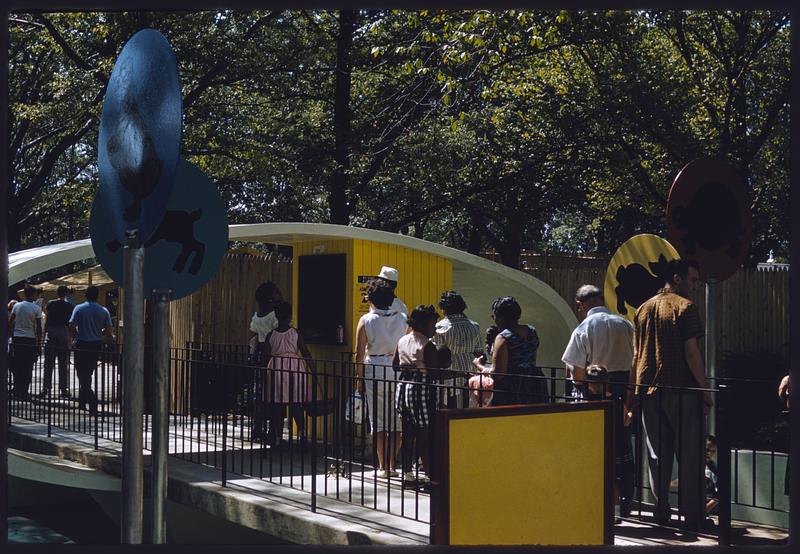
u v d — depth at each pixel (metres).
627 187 23.06
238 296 13.91
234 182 24.55
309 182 22.56
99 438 9.98
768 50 19.67
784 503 7.27
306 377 7.35
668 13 18.84
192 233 5.87
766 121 19.58
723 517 5.86
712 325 7.59
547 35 15.87
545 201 29.92
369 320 8.57
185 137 22.58
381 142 21.91
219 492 7.29
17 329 15.20
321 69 22.75
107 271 5.71
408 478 7.82
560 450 5.35
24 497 10.16
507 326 7.16
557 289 18.14
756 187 23.44
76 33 22.64
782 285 19.27
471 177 24.61
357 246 10.41
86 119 23.02
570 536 5.38
